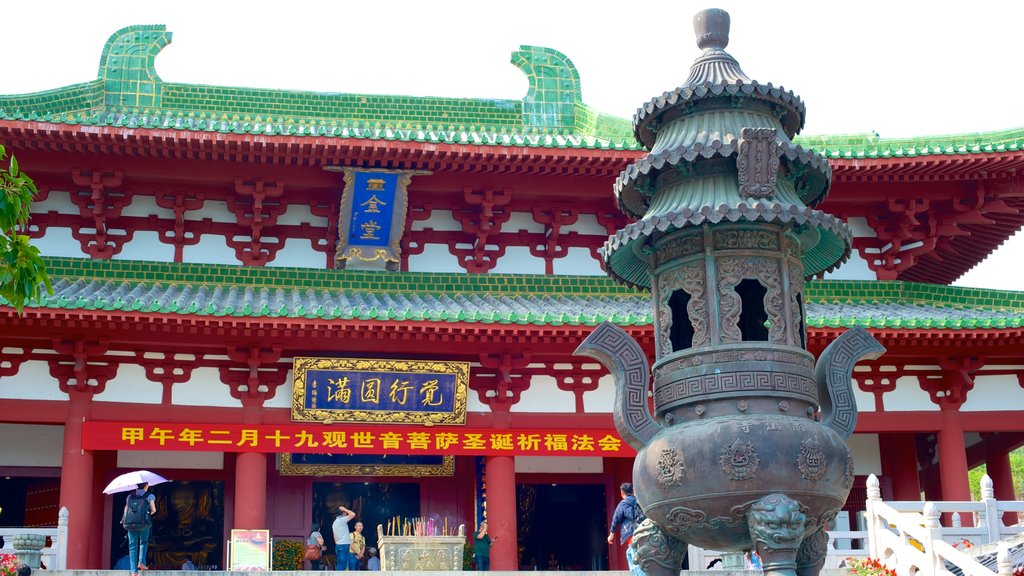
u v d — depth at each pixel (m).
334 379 28.91
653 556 12.53
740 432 11.51
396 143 30.55
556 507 35.00
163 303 26.73
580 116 38.53
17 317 26.28
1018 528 23.28
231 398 28.92
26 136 29.47
